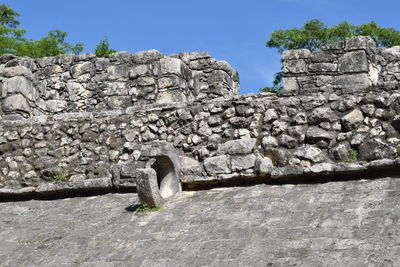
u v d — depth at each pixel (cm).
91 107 1201
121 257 681
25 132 964
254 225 691
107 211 812
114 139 919
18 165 952
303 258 609
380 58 1211
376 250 598
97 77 1203
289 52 1162
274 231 669
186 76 1183
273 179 798
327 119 812
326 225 661
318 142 805
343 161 787
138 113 916
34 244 752
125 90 1185
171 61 1159
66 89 1215
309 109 824
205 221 725
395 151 766
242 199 764
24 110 1059
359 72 1134
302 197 736
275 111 838
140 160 866
